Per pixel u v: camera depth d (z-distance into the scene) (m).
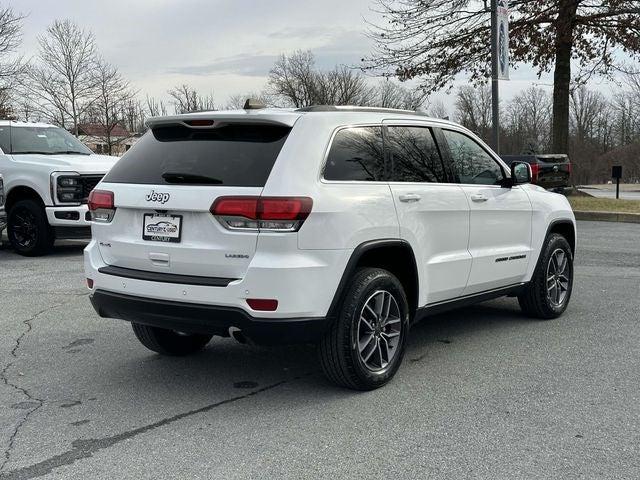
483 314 6.59
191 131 4.38
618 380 4.54
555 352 5.22
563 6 17.64
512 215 5.68
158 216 4.17
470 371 4.77
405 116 4.90
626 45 18.30
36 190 10.20
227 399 4.25
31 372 4.82
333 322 4.09
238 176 3.97
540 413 3.95
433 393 4.31
